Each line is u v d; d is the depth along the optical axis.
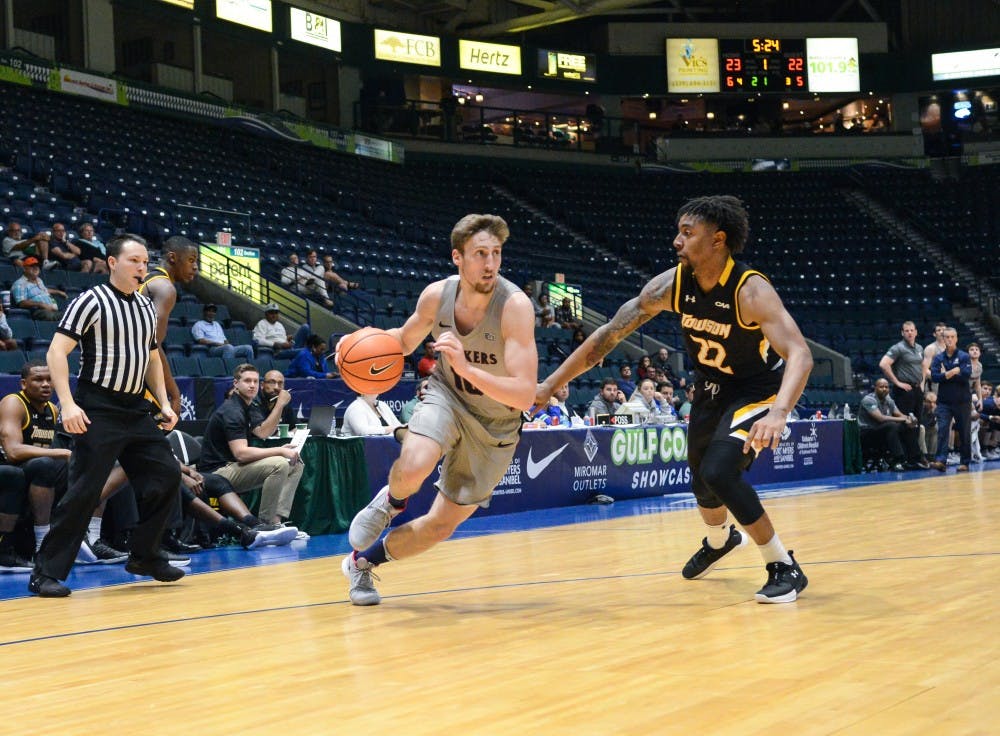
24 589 4.39
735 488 3.22
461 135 26.09
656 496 9.99
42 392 5.08
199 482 5.88
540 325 15.96
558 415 9.55
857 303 21.94
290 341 12.27
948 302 21.92
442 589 3.82
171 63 21.88
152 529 4.32
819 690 2.02
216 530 6.16
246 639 2.86
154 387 4.47
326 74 24.27
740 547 4.88
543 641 2.68
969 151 27.53
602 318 19.20
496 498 8.08
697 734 1.73
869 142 27.59
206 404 7.59
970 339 21.09
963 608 2.96
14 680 2.40
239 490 6.32
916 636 2.56
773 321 3.22
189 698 2.14
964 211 25.66
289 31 22.61
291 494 6.38
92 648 2.81
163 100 19.44
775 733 1.72
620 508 8.39
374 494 7.22
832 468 12.17
